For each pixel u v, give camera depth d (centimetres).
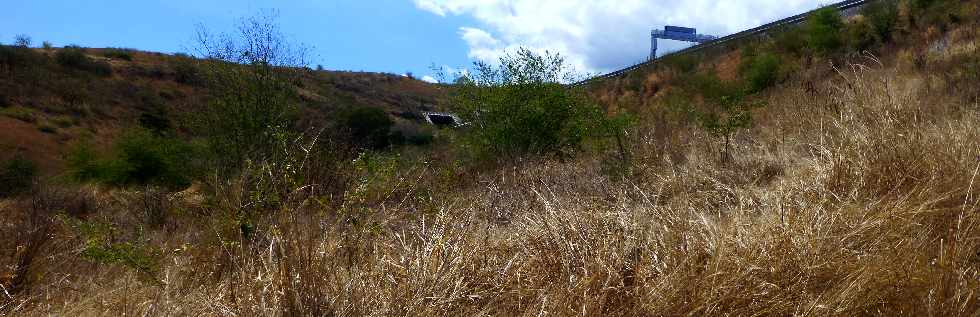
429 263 279
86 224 463
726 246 272
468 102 1173
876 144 382
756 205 377
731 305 233
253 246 302
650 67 2802
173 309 283
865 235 282
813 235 271
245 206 329
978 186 311
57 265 407
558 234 314
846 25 1900
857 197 336
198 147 1369
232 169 941
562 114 1100
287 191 321
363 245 309
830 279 249
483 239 325
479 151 1127
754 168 504
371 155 435
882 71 964
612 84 2936
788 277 247
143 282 337
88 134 4297
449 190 496
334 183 383
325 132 658
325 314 240
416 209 390
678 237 307
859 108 483
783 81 1609
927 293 227
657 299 241
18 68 4866
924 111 511
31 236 429
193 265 355
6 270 377
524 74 1122
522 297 272
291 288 245
